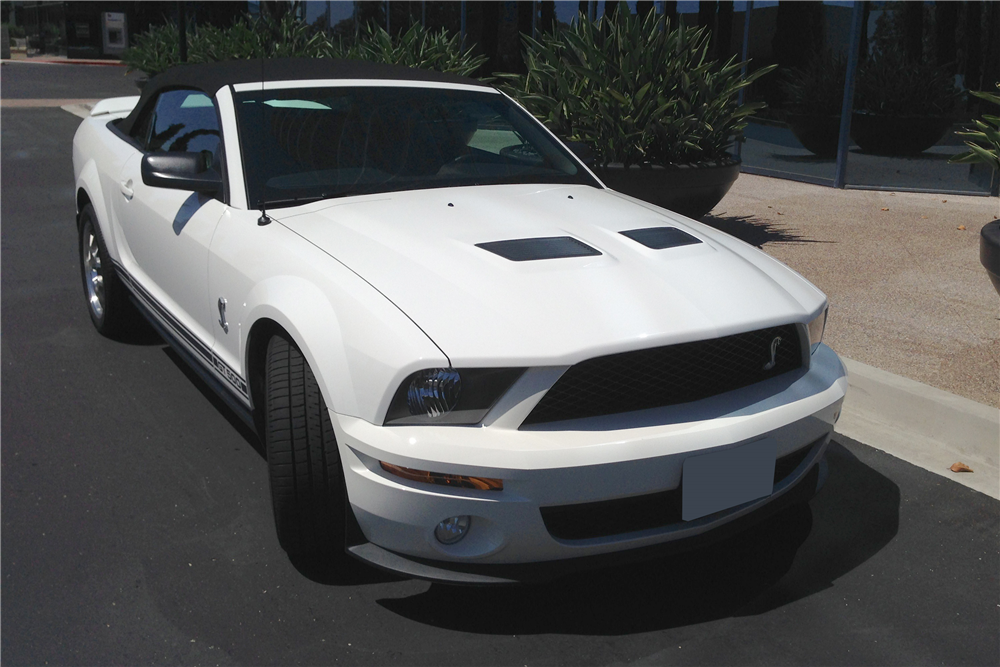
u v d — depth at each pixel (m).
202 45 15.44
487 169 3.69
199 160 3.39
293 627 2.52
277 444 2.56
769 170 11.04
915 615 2.62
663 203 6.83
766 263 3.08
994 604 2.68
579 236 2.93
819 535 3.05
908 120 9.57
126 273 4.34
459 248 2.76
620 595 2.69
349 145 3.53
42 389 4.22
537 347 2.29
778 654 2.43
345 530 2.62
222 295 3.14
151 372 4.46
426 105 3.88
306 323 2.54
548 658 2.40
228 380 3.24
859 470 3.50
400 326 2.37
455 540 2.38
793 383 2.69
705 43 7.20
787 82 10.54
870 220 8.05
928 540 3.02
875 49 9.58
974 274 6.10
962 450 3.67
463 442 2.25
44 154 12.33
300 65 4.01
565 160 4.02
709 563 2.87
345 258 2.73
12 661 2.36
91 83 27.36
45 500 3.19
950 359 4.42
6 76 30.39
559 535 2.38
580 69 6.79
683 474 2.36
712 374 2.54
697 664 2.39
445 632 2.51
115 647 2.42
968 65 9.38
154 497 3.23
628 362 2.40
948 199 9.33
